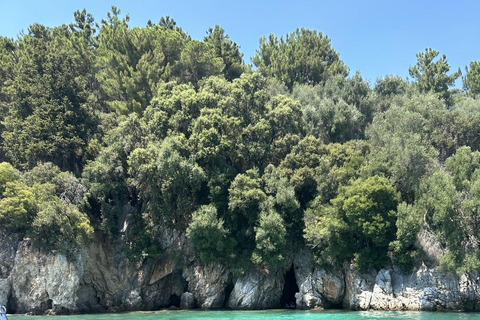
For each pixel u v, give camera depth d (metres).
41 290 47.09
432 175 44.50
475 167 44.91
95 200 54.94
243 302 48.88
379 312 40.59
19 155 54.78
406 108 60.03
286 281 52.97
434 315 36.84
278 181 50.97
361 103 70.69
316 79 83.25
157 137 56.31
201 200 53.09
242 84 59.59
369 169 47.78
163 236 54.12
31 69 59.59
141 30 70.19
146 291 52.84
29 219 47.78
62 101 57.62
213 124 53.47
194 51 68.69
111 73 66.06
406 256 42.75
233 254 49.31
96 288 52.16
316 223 47.38
